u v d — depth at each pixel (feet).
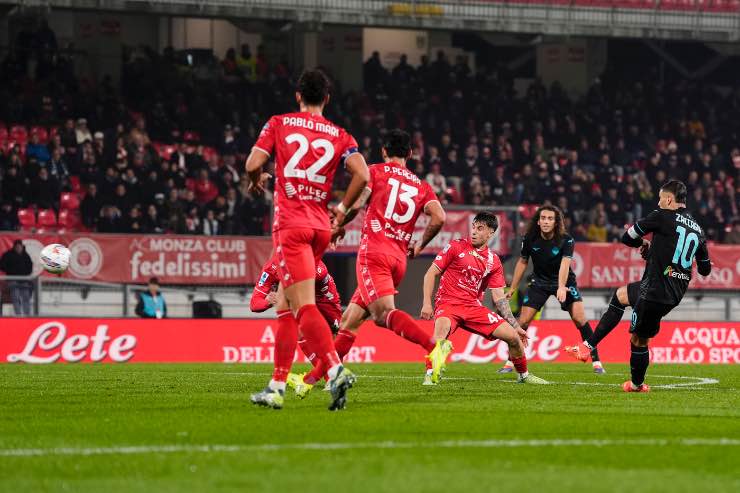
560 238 128.77
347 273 233.35
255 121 266.57
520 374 114.11
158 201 227.20
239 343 182.70
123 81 273.13
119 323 177.06
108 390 97.66
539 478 45.98
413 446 55.26
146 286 194.39
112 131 248.73
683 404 84.69
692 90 312.29
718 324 197.06
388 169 90.84
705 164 283.79
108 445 56.03
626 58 331.16
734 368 160.97
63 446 55.72
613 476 46.96
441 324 107.76
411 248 94.12
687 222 94.94
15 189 225.35
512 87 307.58
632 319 97.60
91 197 222.69
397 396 89.97
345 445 55.42
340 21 261.85
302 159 71.67
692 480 46.24
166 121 261.03
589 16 277.03
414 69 300.81
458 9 269.64
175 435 59.77
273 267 100.48
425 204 91.76
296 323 74.54
